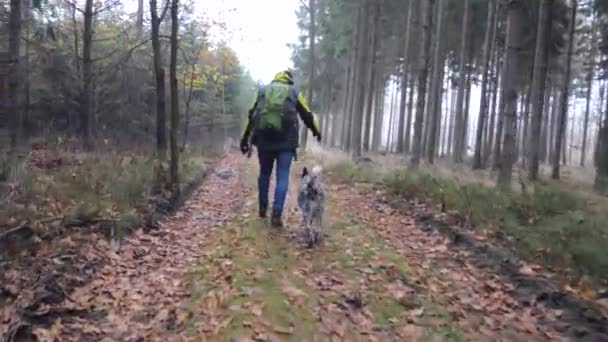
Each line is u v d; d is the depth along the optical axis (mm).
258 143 6969
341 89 41562
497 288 5262
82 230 6195
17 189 6977
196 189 12031
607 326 4129
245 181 14133
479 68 31688
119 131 20969
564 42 21859
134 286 4980
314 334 3932
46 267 4914
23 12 16500
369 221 8266
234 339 3744
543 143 33281
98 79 20812
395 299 4750
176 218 8531
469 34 26375
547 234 6371
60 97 20250
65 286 4645
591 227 6570
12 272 4691
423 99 14172
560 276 5324
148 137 22281
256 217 7805
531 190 9945
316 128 6961
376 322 4254
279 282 4902
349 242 6625
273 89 6781
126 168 10148
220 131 39750
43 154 12055
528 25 19781
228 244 6324
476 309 4668
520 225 7082
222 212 9125
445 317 4441
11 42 12359
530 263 5711
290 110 6738
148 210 7781
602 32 23031
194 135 33844
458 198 8453
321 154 21562
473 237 6641
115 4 17672
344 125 34375
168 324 4086
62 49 19359
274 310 4242
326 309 4371
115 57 22078
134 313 4328
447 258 6289
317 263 5613
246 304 4328
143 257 6027
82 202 6863
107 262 5562
